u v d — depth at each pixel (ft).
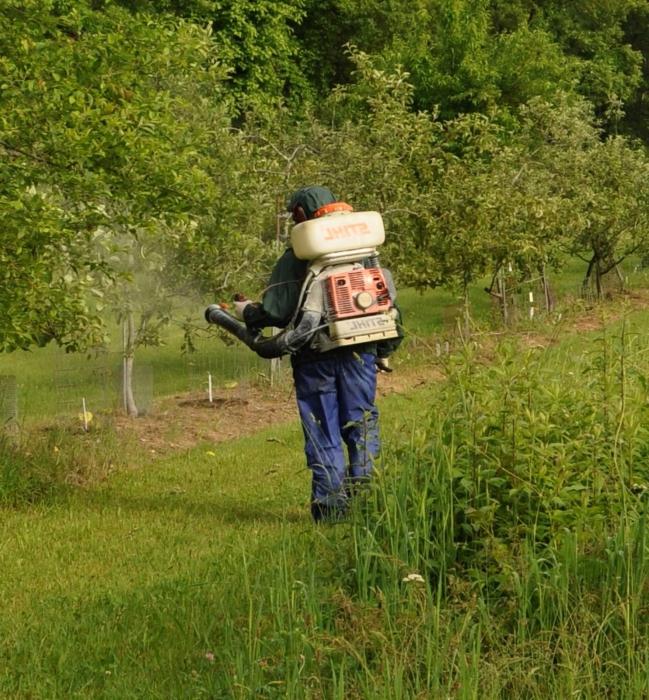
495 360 25.93
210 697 19.22
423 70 127.13
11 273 32.76
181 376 63.36
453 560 21.95
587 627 19.01
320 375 29.94
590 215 86.63
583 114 94.68
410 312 92.89
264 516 32.83
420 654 18.80
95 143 32.40
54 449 39.06
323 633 19.13
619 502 22.00
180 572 26.45
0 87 32.01
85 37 34.27
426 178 64.80
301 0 140.77
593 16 197.98
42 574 27.78
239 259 50.62
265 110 63.46
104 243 38.11
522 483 22.40
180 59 38.11
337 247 29.25
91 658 21.52
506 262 71.56
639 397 23.57
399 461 24.16
